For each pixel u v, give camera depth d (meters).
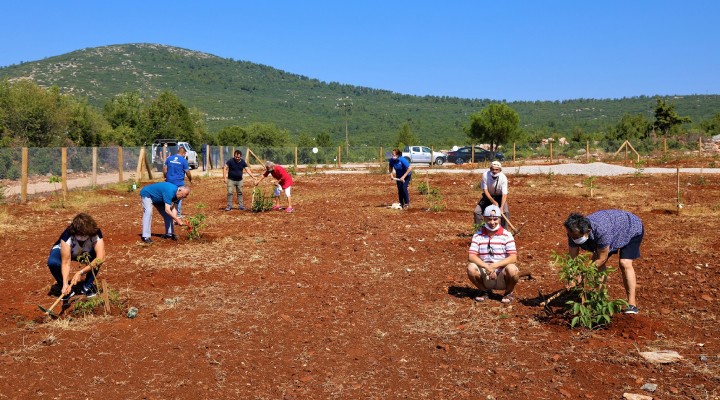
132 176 28.09
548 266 9.27
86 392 5.09
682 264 9.15
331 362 5.73
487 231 7.51
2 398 4.96
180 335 6.38
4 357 5.75
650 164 38.16
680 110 169.00
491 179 11.02
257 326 6.68
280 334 6.45
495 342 6.19
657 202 17.17
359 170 41.44
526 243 11.15
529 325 6.63
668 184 23.42
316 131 153.50
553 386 5.17
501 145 59.31
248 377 5.40
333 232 12.36
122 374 5.44
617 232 6.61
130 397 5.01
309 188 24.56
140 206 17.73
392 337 6.38
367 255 10.11
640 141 54.44
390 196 20.39
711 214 14.12
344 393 5.11
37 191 21.41
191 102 191.12
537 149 57.28
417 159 49.72
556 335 6.32
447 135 140.88
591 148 57.75
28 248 10.78
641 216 14.19
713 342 6.06
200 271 9.01
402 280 8.58
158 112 56.41
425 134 143.38
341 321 6.86
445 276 8.80
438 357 5.84
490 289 7.66
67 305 7.36
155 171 35.31
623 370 5.45
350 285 8.31
